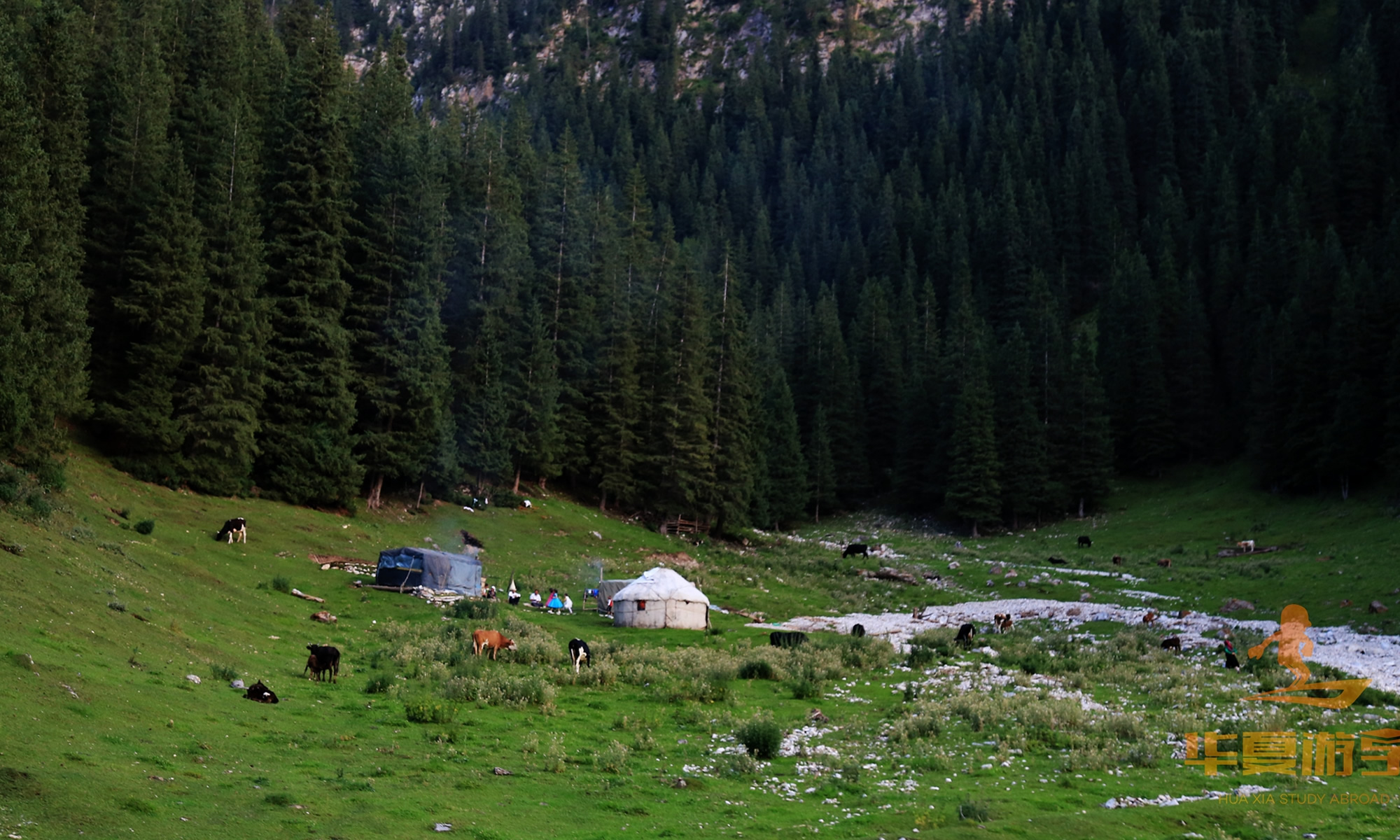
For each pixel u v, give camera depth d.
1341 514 87.94
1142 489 119.06
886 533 115.50
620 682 36.00
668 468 97.19
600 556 78.56
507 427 89.94
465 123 116.88
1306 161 150.88
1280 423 101.62
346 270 78.44
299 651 35.34
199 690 24.97
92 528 43.53
